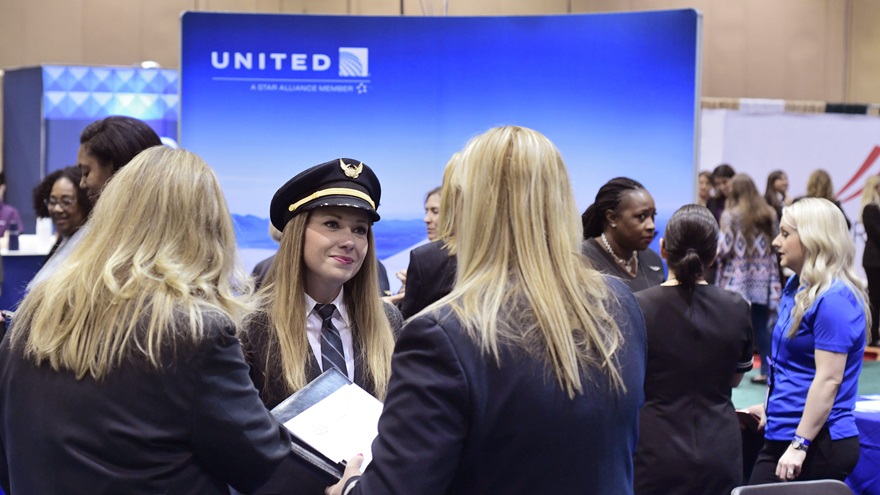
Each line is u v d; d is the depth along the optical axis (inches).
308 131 192.7
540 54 190.5
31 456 58.2
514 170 55.1
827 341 109.3
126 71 301.6
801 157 324.5
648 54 186.9
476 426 51.5
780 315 118.9
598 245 140.5
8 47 349.4
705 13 380.8
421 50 192.1
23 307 62.3
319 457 63.1
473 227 55.6
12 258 165.3
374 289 81.3
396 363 53.3
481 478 52.7
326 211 76.9
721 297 106.1
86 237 62.6
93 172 96.1
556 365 52.1
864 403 136.0
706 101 320.5
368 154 193.5
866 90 384.8
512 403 51.6
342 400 68.4
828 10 383.9
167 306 58.0
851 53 385.1
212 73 191.0
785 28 382.6
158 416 57.4
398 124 193.2
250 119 191.9
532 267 54.0
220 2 359.3
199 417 58.0
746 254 253.3
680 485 103.0
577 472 53.1
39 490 57.9
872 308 305.9
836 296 109.8
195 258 61.6
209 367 58.1
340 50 192.1
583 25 189.0
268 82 191.6
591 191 190.5
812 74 385.1
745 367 108.5
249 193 192.7
